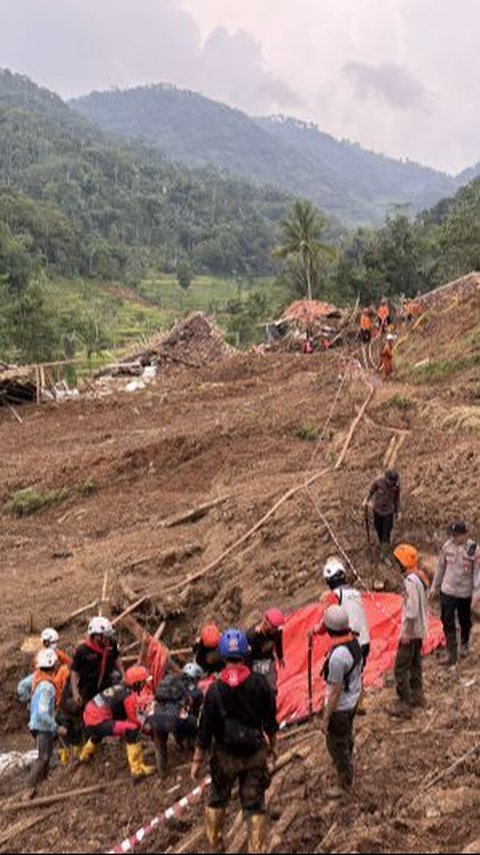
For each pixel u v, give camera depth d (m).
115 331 102.31
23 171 195.62
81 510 18.61
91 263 144.38
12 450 23.67
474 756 7.57
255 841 6.11
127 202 186.88
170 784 8.21
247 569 13.36
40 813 8.28
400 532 13.42
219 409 25.36
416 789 7.21
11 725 11.37
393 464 16.23
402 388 21.53
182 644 12.58
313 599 12.16
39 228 138.62
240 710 6.09
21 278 112.44
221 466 19.50
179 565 14.39
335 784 7.28
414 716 8.42
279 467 18.14
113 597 13.32
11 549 16.70
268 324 43.16
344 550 13.14
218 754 6.23
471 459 15.11
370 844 6.52
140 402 28.14
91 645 9.00
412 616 8.16
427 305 33.94
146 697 9.39
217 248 177.88
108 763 9.05
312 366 29.91
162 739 8.42
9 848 7.63
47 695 9.23
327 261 68.31
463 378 22.31
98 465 20.53
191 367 36.19
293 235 61.50
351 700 6.89
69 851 7.27
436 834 6.65
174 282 160.12
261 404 24.33
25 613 13.28
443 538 13.02
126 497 19.00
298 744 8.22
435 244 65.00
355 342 34.22
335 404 21.50
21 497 19.42
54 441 24.22
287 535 14.12
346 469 16.73
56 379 37.72
